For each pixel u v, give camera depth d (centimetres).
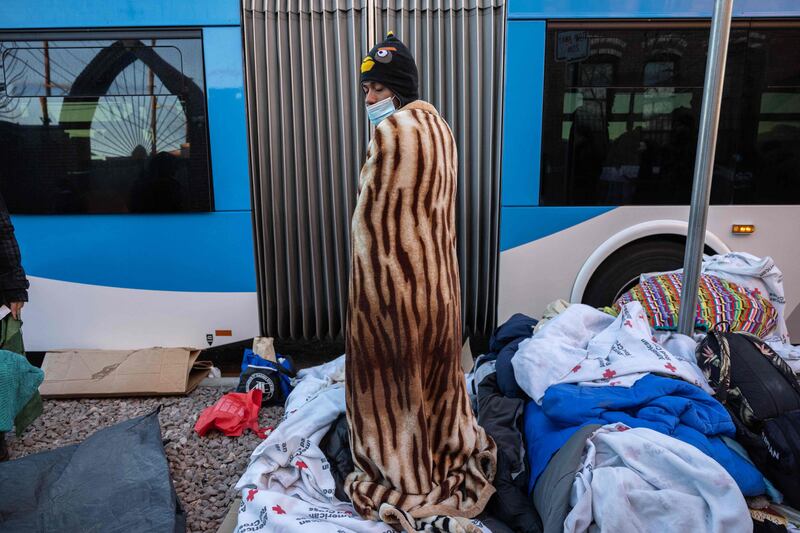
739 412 223
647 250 402
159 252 390
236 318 398
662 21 375
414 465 212
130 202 384
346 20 375
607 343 257
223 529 225
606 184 389
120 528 216
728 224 393
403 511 206
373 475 220
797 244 394
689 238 269
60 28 369
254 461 235
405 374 208
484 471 229
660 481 184
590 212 392
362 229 200
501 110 379
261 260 393
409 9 375
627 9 373
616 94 382
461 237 390
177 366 370
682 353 257
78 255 388
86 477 248
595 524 185
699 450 197
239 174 384
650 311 298
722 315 284
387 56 214
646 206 391
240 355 473
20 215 383
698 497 179
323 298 402
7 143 375
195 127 378
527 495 224
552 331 270
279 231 388
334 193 383
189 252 390
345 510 218
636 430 201
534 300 400
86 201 382
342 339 413
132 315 396
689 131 386
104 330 397
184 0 369
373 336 206
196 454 290
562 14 373
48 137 377
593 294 407
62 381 362
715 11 249
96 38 371
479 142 379
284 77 373
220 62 374
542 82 379
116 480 245
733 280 312
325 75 375
